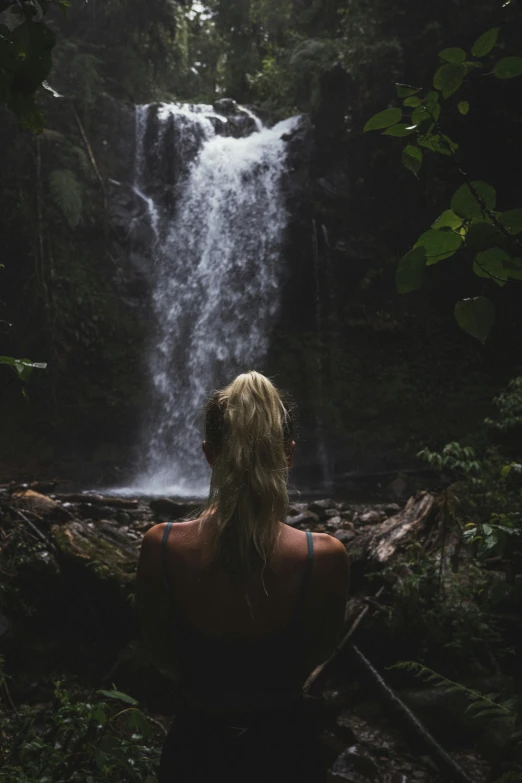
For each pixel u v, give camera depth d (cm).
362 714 483
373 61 1257
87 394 1214
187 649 152
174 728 157
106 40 1473
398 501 922
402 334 1284
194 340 1322
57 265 1257
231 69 1655
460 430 1180
